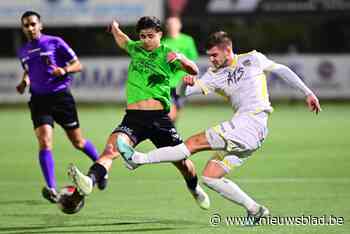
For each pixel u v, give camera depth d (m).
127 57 66.50
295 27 70.06
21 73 66.19
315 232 19.03
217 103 68.38
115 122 52.44
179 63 20.11
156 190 26.11
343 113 58.22
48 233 19.31
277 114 58.38
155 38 20.19
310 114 57.91
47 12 66.88
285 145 39.28
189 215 21.53
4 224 20.53
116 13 66.88
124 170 31.34
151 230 19.53
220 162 19.72
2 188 27.00
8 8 66.94
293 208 22.41
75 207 19.80
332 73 66.31
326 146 38.69
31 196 25.27
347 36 69.25
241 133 19.38
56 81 24.55
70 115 25.17
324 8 66.00
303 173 29.73
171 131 20.56
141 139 20.56
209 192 25.38
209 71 20.08
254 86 19.62
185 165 20.80
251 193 25.22
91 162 33.72
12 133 46.38
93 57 66.94
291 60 66.31
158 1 66.62
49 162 23.50
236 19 66.38
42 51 24.33
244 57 19.88
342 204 23.02
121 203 23.64
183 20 66.50
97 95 66.56
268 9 66.12
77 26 67.44
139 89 20.38
